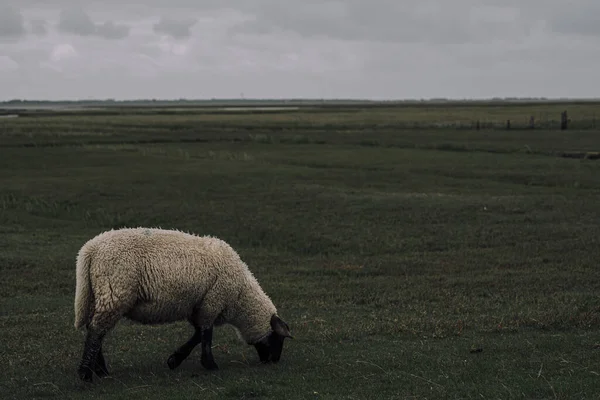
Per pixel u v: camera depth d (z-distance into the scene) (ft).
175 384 31.35
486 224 85.46
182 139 227.20
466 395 28.60
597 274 59.06
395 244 76.23
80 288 31.35
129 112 602.03
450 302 50.31
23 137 225.35
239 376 32.55
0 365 34.81
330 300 52.16
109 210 99.81
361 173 137.69
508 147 185.47
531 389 29.07
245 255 73.15
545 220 87.15
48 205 103.81
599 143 194.08
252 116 452.76
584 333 39.81
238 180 125.70
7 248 72.59
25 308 49.49
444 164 150.30
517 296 51.42
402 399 28.22
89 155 169.58
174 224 90.07
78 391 30.40
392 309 48.88
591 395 28.17
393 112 512.22
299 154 177.47
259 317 35.09
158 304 31.99
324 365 34.17
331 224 86.89
